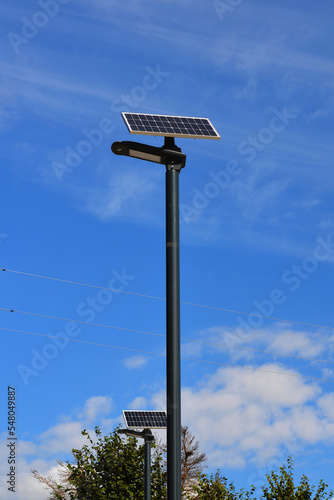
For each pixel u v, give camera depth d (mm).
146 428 21609
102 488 28422
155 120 9797
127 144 9094
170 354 8266
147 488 21156
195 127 9828
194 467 32875
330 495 27672
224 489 27406
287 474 28328
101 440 29531
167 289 8555
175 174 9188
